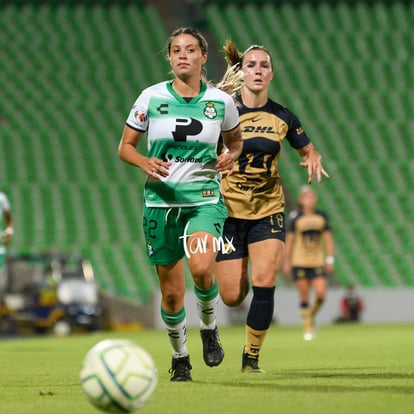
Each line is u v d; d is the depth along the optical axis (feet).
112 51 390.42
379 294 296.71
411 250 322.14
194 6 422.41
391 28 408.67
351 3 417.90
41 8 406.82
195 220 70.38
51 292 254.68
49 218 315.78
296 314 289.33
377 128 364.58
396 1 418.92
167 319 73.72
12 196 322.96
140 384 48.70
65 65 382.22
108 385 48.32
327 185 338.95
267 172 85.71
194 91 71.46
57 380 81.66
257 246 85.10
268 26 403.95
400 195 339.57
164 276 72.49
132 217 320.70
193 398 59.47
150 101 70.79
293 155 347.36
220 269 86.48
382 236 324.80
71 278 262.47
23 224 312.09
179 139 70.28
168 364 103.60
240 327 270.26
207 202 71.20
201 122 70.64
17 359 121.80
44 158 341.62
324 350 133.90
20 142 347.15
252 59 86.74
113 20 405.39
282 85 378.94
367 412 50.96
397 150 357.41
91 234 312.29
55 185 330.54
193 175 70.74
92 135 352.90
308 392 63.36
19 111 360.48
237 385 69.97
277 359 112.68
